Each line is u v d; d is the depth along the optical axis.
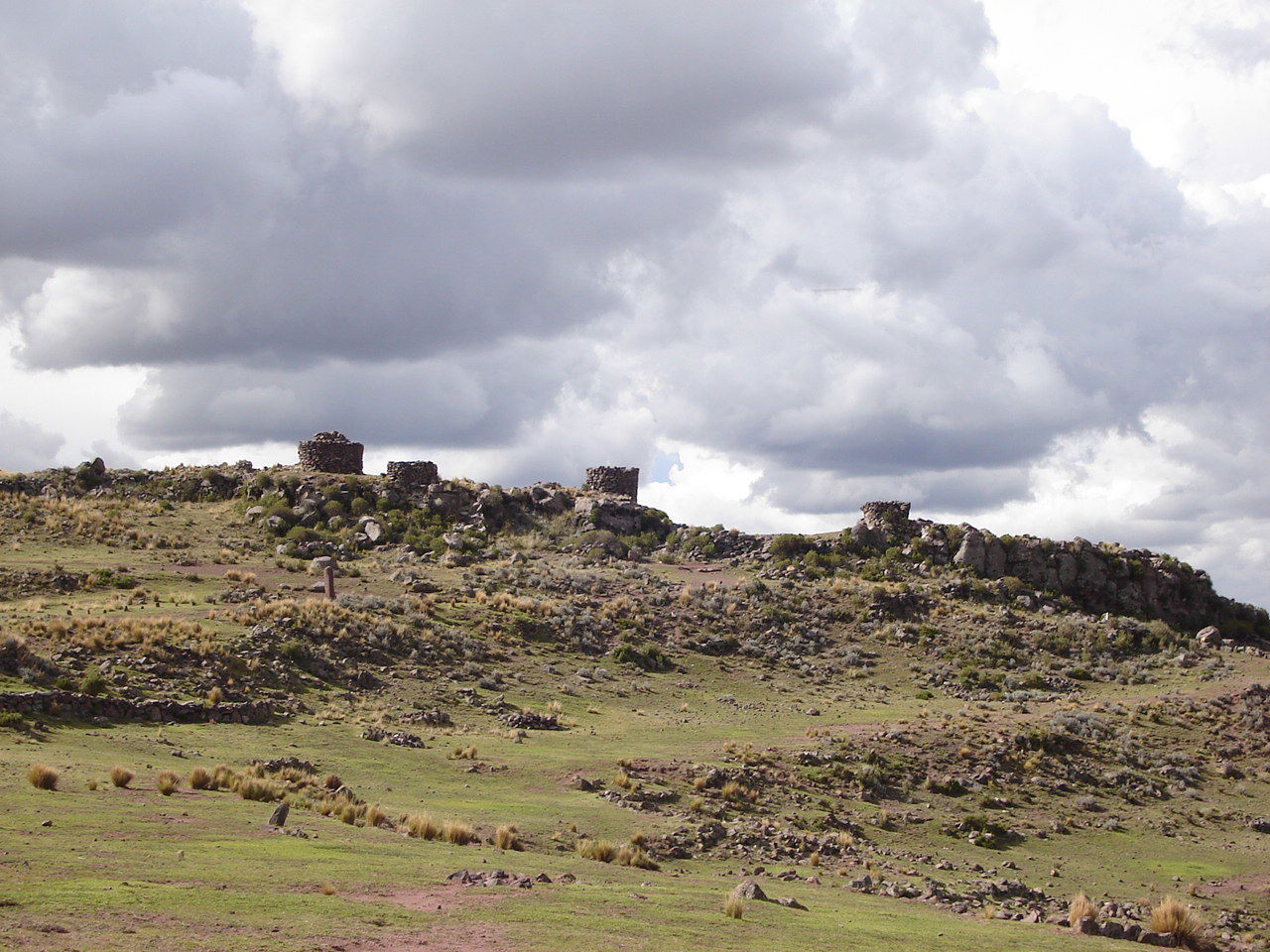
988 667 85.38
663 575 103.94
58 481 116.56
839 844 42.72
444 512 115.44
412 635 71.94
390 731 52.72
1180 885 44.56
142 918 16.47
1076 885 42.59
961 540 111.25
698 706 69.44
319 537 105.44
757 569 108.75
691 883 28.67
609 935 18.34
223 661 57.50
